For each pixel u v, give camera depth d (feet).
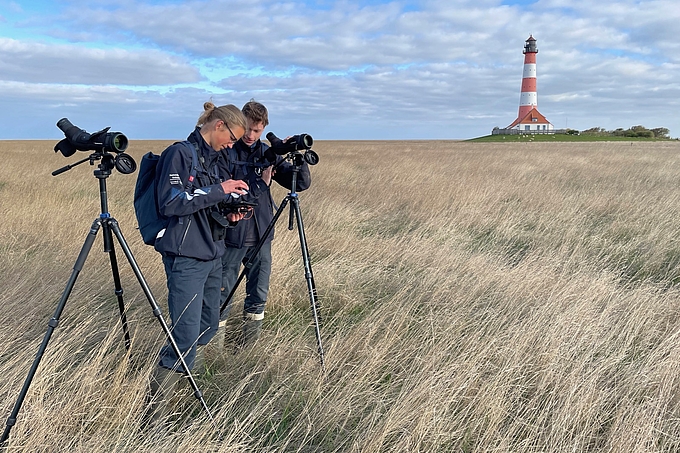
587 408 8.34
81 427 7.57
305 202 30.27
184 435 7.65
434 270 15.90
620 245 19.63
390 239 20.97
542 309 12.10
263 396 8.69
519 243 21.67
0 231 20.36
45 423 7.38
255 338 11.61
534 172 48.98
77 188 36.06
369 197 33.09
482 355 9.84
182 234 7.93
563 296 12.94
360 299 14.38
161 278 14.56
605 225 24.27
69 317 11.06
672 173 46.98
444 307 13.24
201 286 8.38
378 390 9.45
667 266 17.72
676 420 8.31
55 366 8.74
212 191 7.63
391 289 15.23
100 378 8.59
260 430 8.43
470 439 8.05
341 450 7.97
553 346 10.09
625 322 11.78
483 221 25.14
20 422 7.41
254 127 10.55
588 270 16.37
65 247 17.93
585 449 7.79
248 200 10.84
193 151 8.02
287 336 11.63
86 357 9.40
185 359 8.39
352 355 10.51
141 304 12.98
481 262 17.07
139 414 8.14
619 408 8.59
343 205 28.68
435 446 7.64
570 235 21.27
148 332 11.05
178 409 8.90
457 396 8.77
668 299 13.50
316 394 9.07
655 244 19.57
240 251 11.12
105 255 16.40
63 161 63.26
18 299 11.96
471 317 12.41
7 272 14.60
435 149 122.31
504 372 9.24
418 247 18.97
